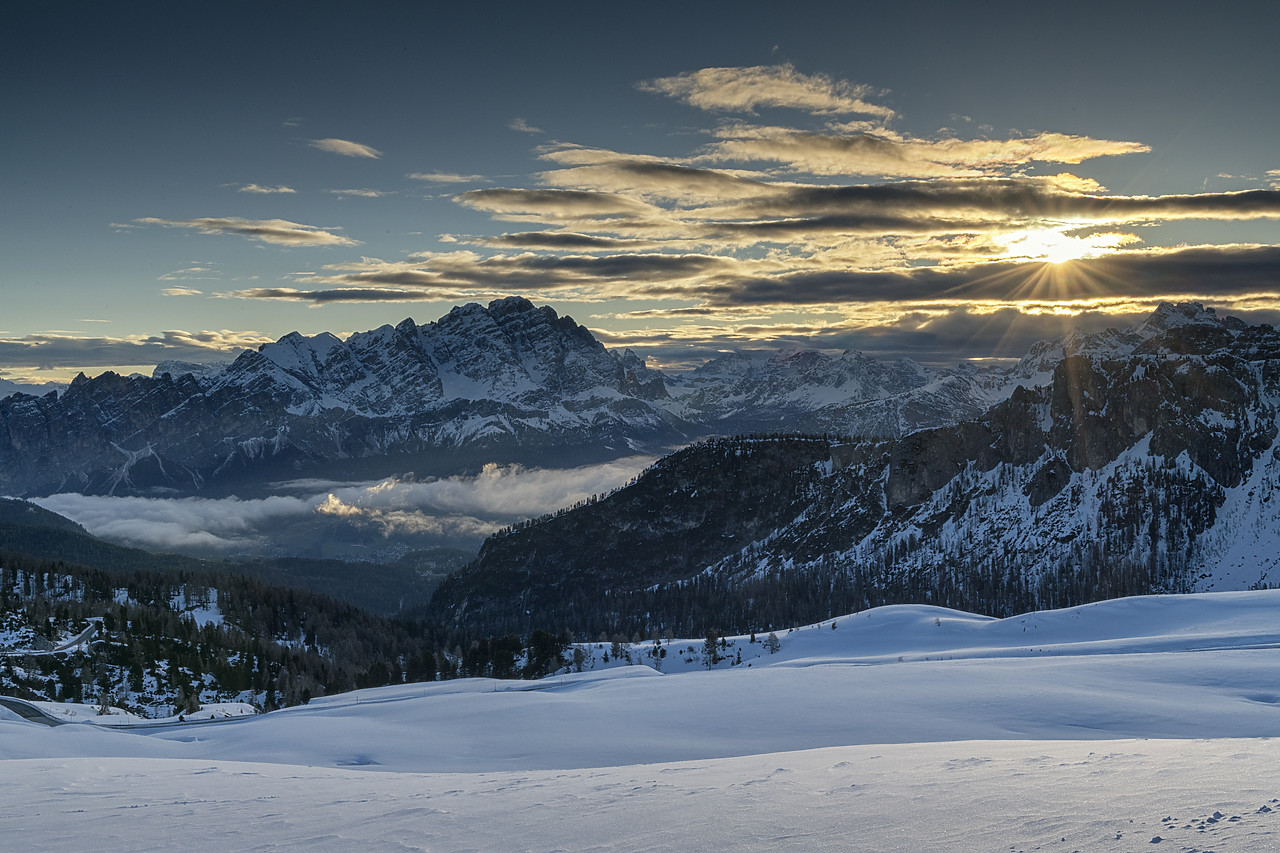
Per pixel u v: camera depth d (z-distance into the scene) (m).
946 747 54.94
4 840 37.12
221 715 173.50
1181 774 33.84
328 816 39.59
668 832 32.12
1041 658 134.25
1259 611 189.38
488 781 51.34
